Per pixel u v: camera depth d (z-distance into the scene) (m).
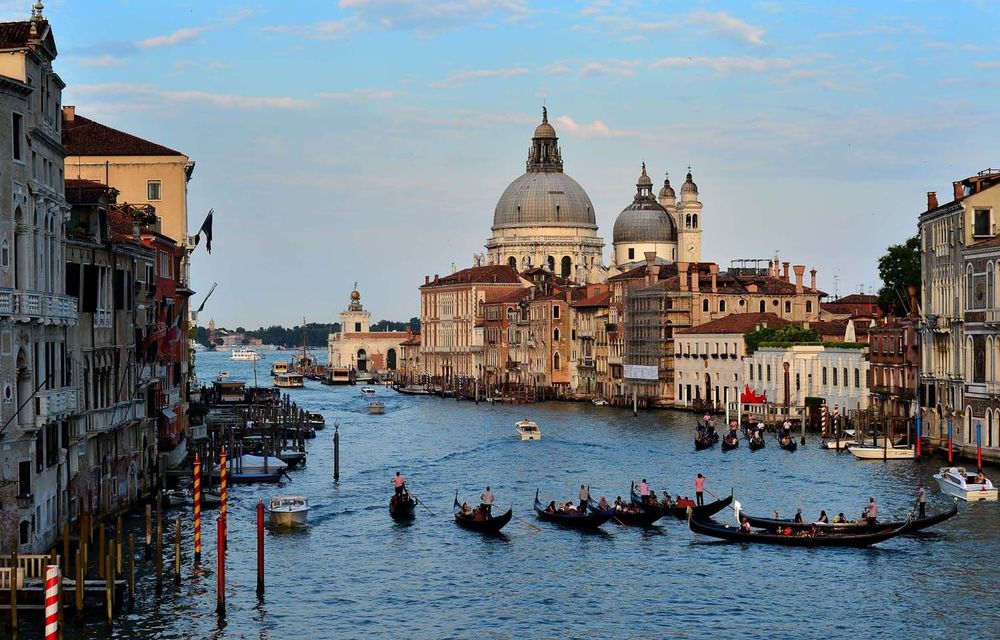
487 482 105.44
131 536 59.94
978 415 106.00
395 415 192.12
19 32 58.59
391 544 78.25
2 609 54.78
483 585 68.06
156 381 85.62
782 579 68.69
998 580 67.81
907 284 151.12
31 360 57.94
